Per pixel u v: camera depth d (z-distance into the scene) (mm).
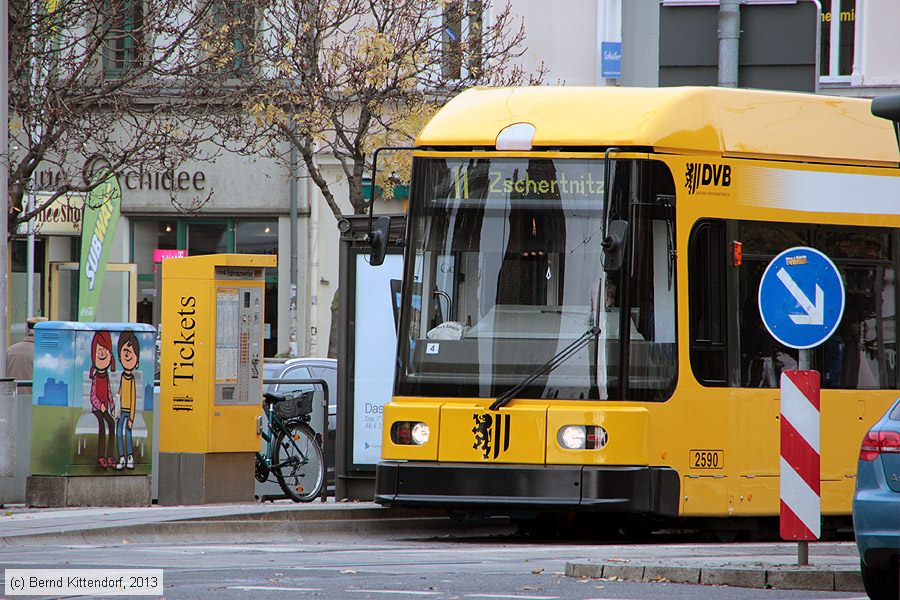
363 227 38625
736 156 32312
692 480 31156
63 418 36125
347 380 38844
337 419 38906
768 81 35031
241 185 73125
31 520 32406
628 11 37219
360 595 21188
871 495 20625
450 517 35656
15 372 45812
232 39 59500
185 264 37719
